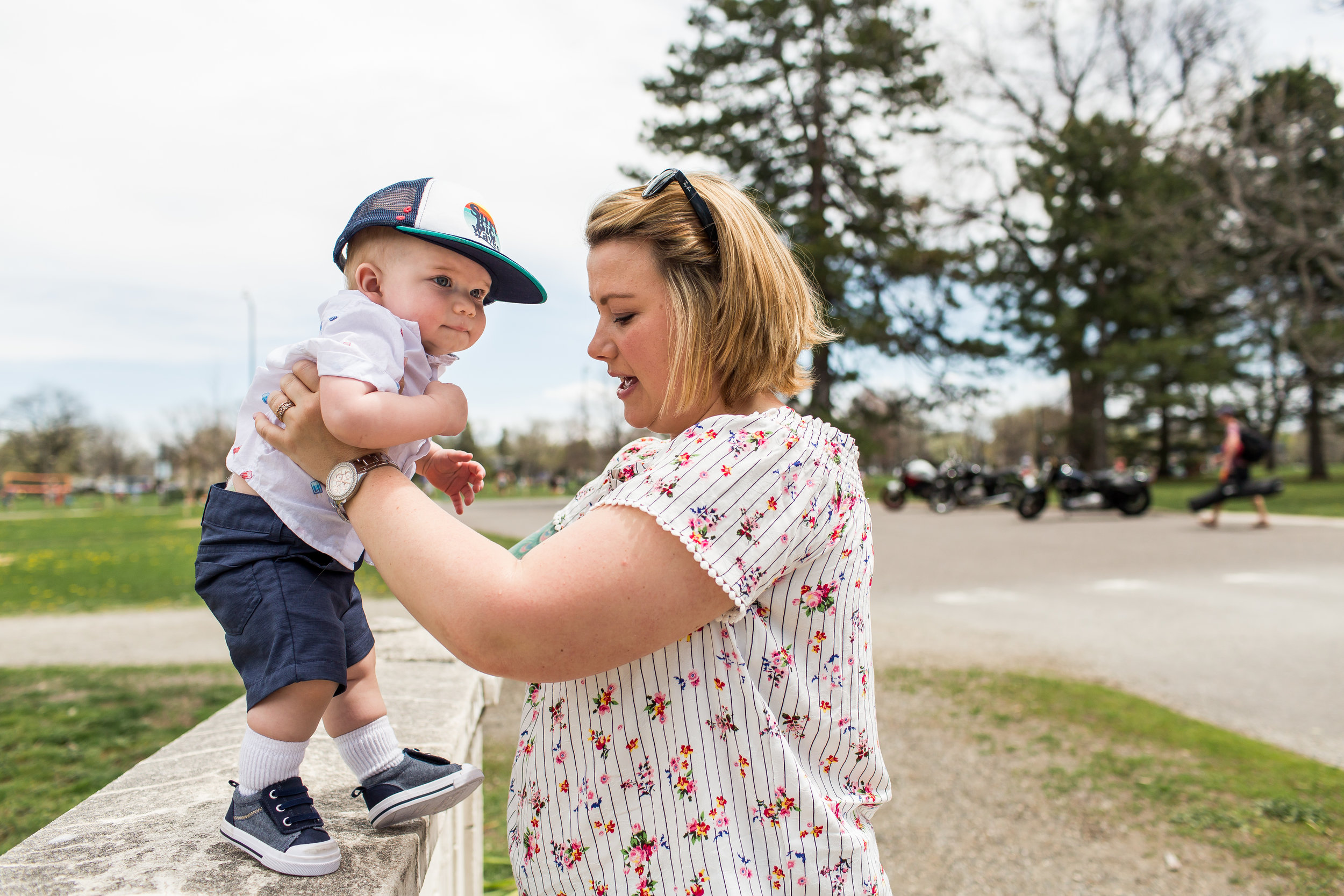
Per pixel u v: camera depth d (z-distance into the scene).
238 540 1.22
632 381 1.12
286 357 1.11
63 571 13.30
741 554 0.90
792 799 0.96
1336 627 7.03
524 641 0.86
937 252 23.34
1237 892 2.92
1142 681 5.65
